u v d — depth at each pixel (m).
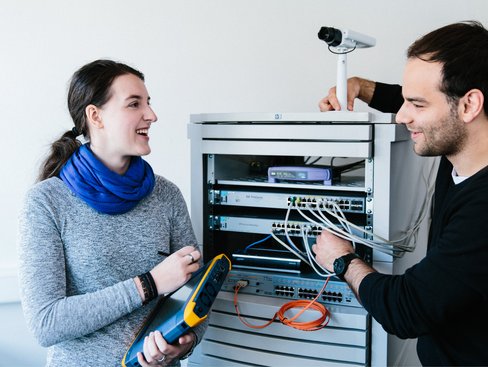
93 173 1.21
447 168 1.19
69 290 1.21
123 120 1.21
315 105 1.93
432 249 1.05
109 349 1.20
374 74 1.88
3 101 1.96
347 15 1.87
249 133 1.36
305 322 1.30
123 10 1.96
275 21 1.92
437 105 1.04
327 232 1.29
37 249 1.14
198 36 1.97
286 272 1.41
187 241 1.37
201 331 1.30
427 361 1.16
